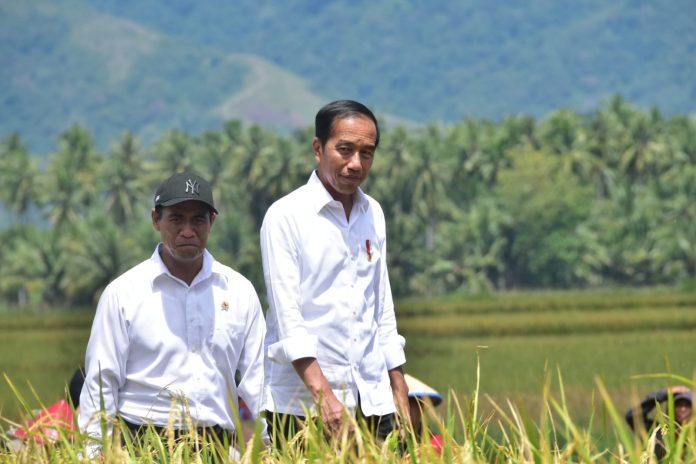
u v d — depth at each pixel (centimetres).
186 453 827
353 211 1039
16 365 6869
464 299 14312
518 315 10800
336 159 997
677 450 729
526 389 4544
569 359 6444
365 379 1019
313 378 973
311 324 1011
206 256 1071
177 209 1023
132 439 979
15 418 3138
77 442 836
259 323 1096
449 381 5012
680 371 4800
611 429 2439
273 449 844
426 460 769
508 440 823
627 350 7056
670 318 9400
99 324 1047
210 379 1050
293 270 1008
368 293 1038
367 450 770
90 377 1038
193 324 1048
